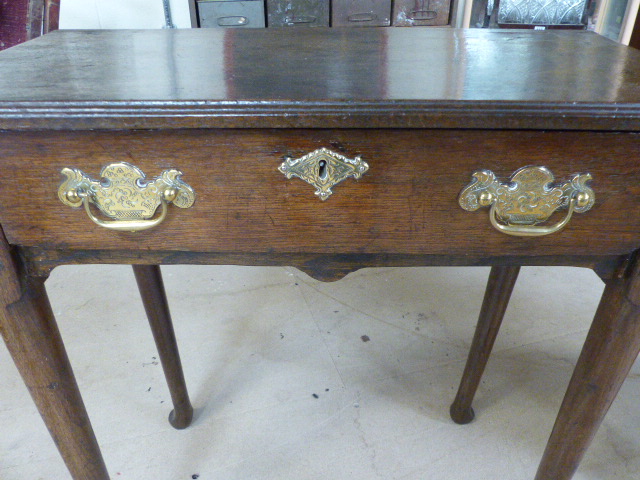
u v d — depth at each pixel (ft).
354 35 2.66
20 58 2.08
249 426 3.47
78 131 1.55
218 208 1.71
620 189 1.65
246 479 3.12
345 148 1.59
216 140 1.57
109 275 5.01
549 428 3.45
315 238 1.77
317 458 3.24
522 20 5.93
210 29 2.85
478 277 5.01
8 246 1.75
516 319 4.40
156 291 2.87
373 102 1.50
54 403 2.03
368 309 4.56
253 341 4.19
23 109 1.49
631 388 3.73
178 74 1.85
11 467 3.18
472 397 3.33
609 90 1.63
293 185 1.66
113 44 2.40
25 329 1.87
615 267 1.83
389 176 1.64
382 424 3.48
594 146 1.58
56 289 4.79
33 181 1.63
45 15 3.01
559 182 1.65
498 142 1.58
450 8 5.80
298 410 3.58
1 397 3.67
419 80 1.75
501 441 3.36
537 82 1.73
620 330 1.85
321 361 4.00
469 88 1.65
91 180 1.63
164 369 3.17
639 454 3.25
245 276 5.02
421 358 4.03
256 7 5.60
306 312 4.52
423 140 1.58
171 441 3.36
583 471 3.14
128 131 1.56
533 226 1.71
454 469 3.17
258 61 2.07
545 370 3.90
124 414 3.55
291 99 1.51
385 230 1.75
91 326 4.33
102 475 2.35
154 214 1.72
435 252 1.81
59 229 1.73
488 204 1.67
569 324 4.35
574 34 2.72
